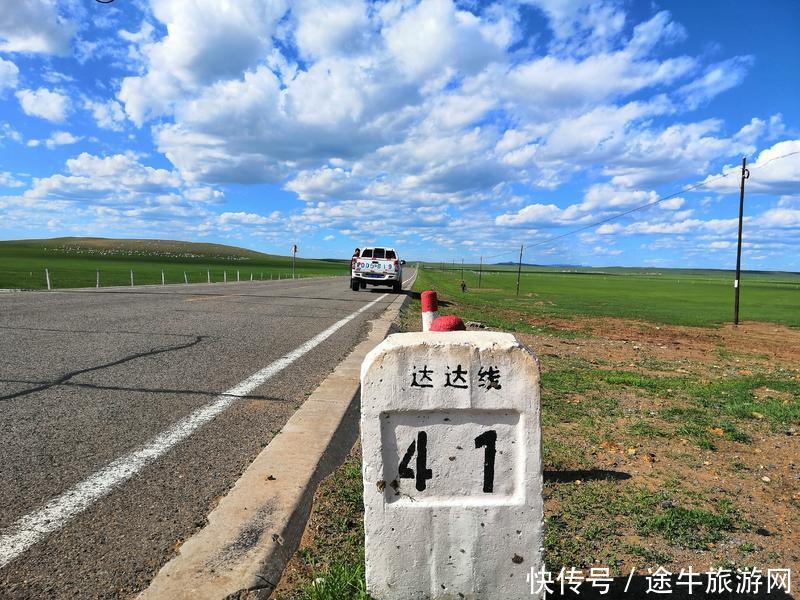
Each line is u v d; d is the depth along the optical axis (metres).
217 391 5.87
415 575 2.29
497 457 2.27
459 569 2.29
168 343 8.67
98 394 5.50
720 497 3.92
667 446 5.06
